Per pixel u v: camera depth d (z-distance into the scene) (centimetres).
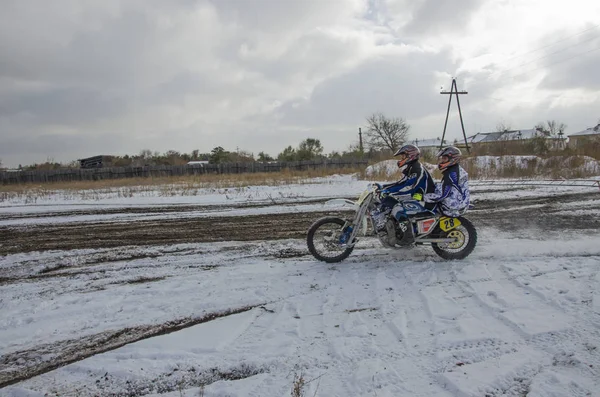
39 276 628
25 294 545
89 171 3584
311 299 487
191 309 474
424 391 301
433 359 342
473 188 1591
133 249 781
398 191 614
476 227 853
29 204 1642
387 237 621
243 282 554
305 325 419
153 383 334
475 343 365
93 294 534
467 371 322
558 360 331
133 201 1605
